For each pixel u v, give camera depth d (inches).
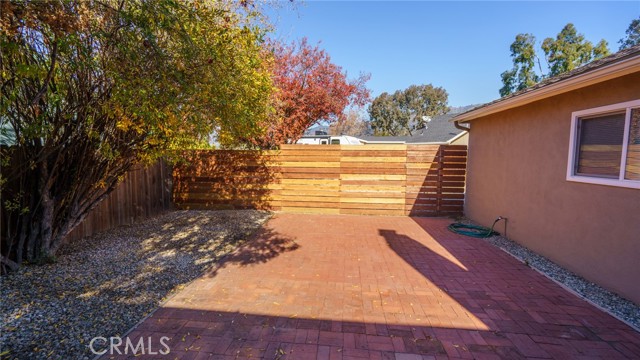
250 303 128.9
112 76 123.5
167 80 128.0
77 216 178.9
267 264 177.0
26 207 152.3
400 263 179.9
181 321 113.7
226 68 147.7
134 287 142.3
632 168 131.1
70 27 100.3
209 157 331.6
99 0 112.4
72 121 148.9
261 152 328.2
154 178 299.3
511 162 226.4
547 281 153.9
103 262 172.6
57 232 175.5
